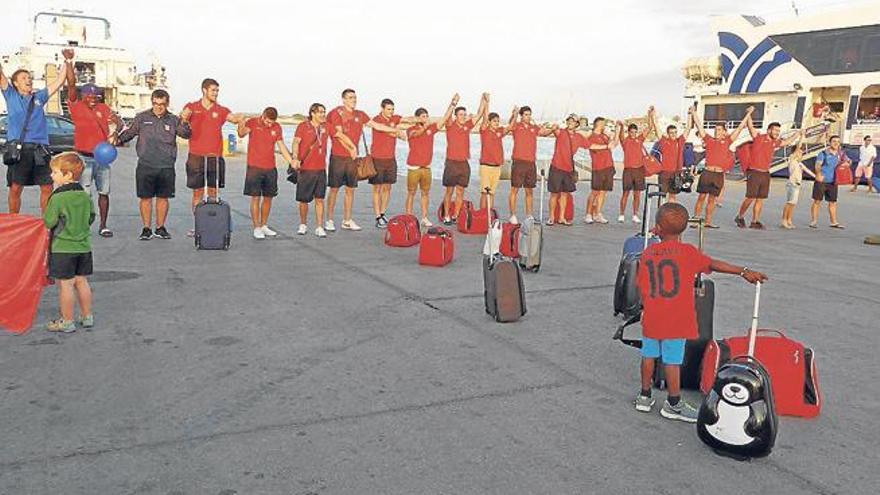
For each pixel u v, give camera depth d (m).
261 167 9.83
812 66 30.12
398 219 9.91
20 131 7.96
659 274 4.04
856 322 6.53
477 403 4.24
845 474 3.48
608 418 4.09
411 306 6.53
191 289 6.87
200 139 9.41
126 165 23.59
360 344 5.32
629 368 4.99
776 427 3.55
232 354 4.97
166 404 4.05
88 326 5.48
